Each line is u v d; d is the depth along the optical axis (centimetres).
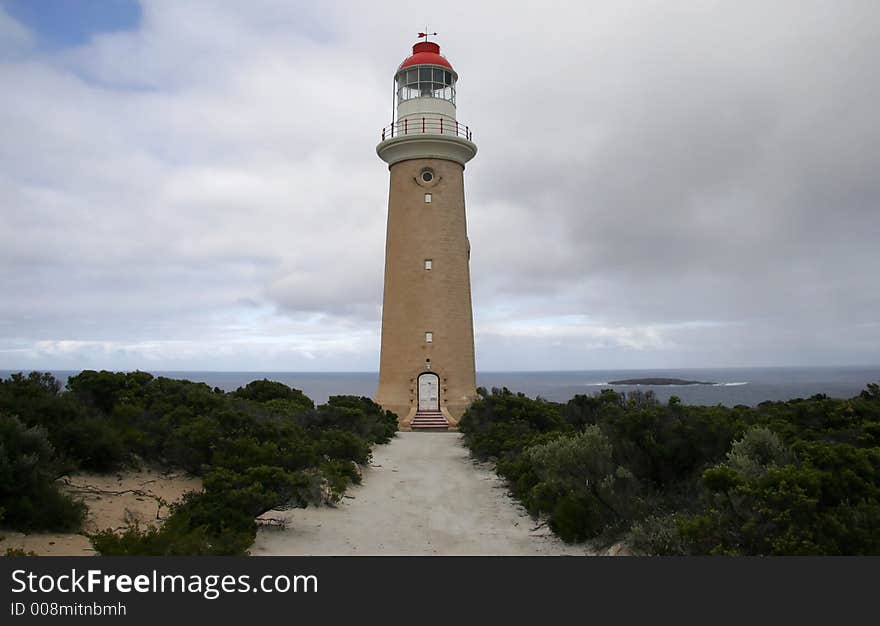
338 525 1493
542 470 1642
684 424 1514
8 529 1082
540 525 1498
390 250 3953
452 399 3741
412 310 3800
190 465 1686
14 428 1255
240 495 1312
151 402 2114
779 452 1179
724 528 998
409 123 3944
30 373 1973
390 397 3788
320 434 2319
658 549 1105
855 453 1108
